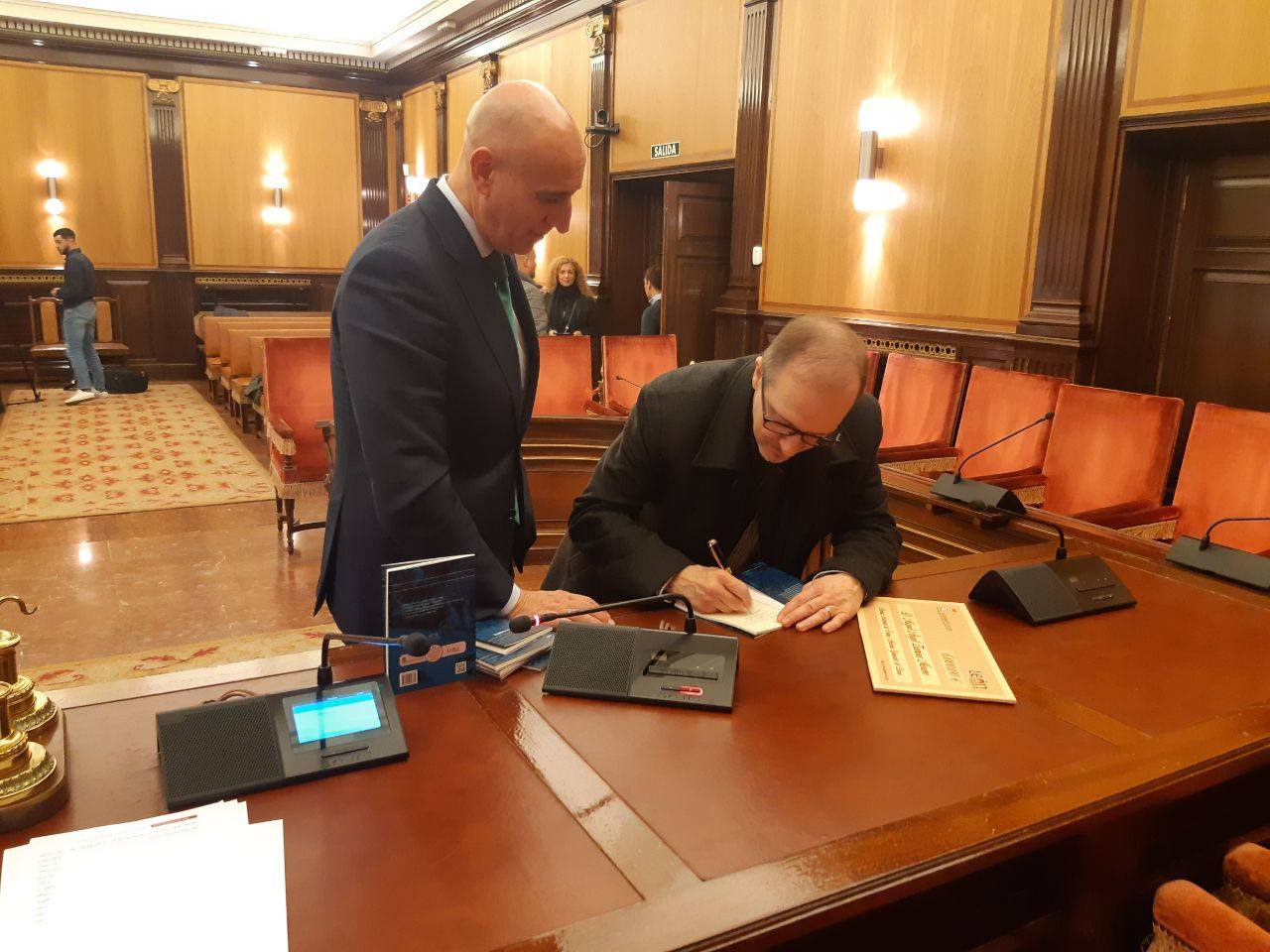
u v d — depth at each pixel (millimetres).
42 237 10672
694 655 1382
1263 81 3898
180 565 4406
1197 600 1802
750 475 1772
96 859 934
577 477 4324
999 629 1620
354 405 1502
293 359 4750
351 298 1505
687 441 1762
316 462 4816
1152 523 3197
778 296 6625
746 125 6664
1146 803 1139
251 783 1063
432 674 1343
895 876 958
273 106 11516
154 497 5629
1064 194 4707
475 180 1499
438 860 961
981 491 2439
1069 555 2055
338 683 1210
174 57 10891
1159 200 4719
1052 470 3770
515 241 1565
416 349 1488
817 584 1675
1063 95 4668
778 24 6379
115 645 3479
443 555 1502
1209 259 4605
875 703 1335
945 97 5309
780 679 1397
